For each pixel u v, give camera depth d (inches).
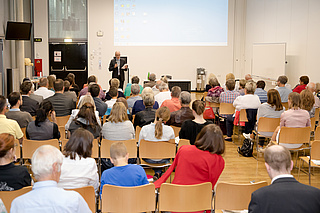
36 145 179.8
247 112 283.3
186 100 220.2
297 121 217.2
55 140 181.8
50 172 85.7
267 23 526.6
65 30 610.9
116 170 128.0
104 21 613.6
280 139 212.4
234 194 123.9
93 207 122.0
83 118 191.6
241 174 229.6
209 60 629.9
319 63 378.6
